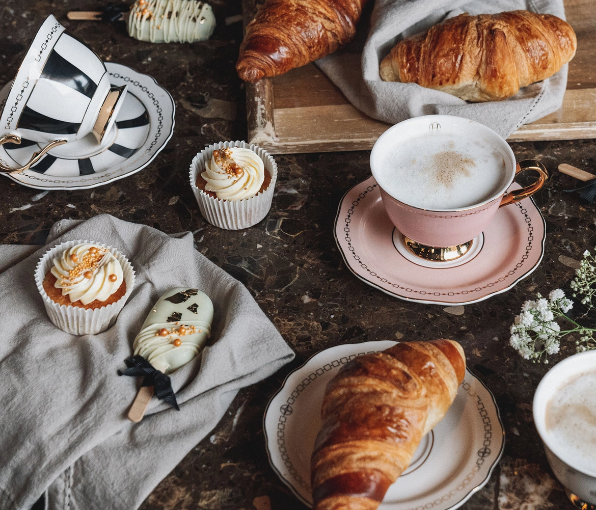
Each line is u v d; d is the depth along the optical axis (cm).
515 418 81
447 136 93
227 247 104
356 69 129
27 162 114
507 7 134
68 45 106
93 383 81
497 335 90
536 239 97
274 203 111
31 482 74
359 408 68
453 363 75
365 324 93
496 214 102
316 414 78
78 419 78
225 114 128
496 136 91
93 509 74
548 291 95
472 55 115
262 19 127
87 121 110
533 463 77
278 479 77
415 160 90
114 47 145
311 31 125
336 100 126
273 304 96
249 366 84
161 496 76
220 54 142
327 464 67
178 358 84
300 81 131
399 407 69
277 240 105
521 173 112
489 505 74
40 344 87
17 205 112
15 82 102
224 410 83
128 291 90
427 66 117
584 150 116
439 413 72
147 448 77
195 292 90
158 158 120
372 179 108
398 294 92
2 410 80
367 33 137
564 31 118
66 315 86
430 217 85
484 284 93
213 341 89
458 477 72
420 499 71
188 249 98
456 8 130
